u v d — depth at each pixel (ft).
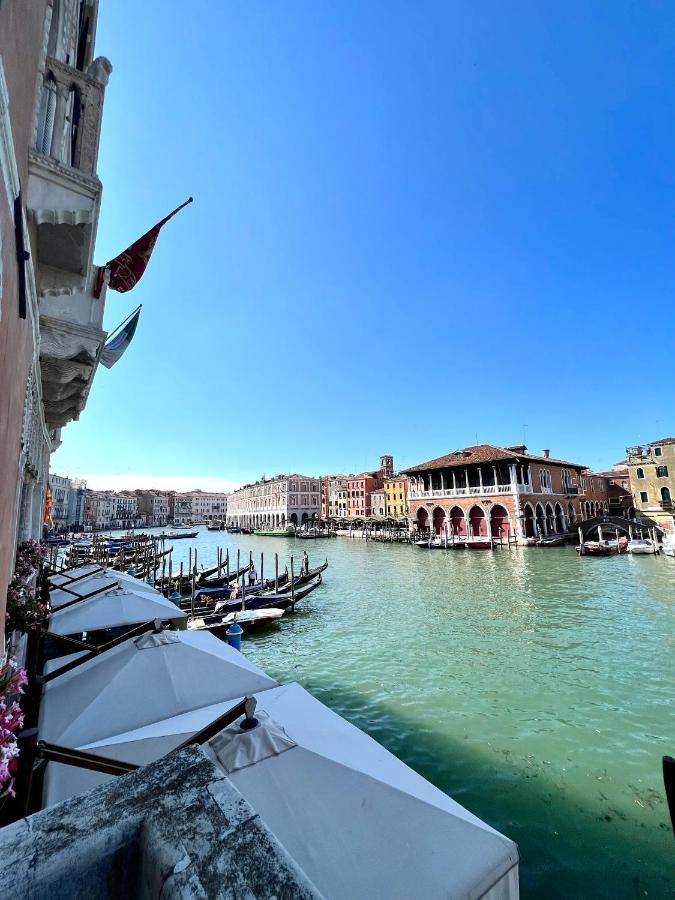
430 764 24.58
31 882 2.94
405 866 9.42
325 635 50.19
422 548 146.82
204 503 538.47
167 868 3.00
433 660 41.16
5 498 11.60
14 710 9.89
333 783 11.23
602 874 17.21
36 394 23.20
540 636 47.52
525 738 27.04
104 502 384.27
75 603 33.76
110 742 14.29
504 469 147.74
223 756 11.60
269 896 2.81
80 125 17.71
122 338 30.37
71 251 17.47
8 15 8.16
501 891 9.50
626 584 75.00
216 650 21.53
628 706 30.91
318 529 251.39
